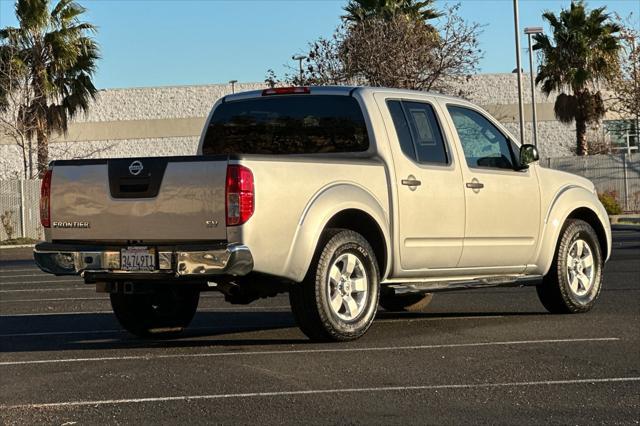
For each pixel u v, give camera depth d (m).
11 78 44.06
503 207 12.06
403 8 44.66
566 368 8.91
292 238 9.88
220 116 12.05
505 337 10.75
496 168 12.23
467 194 11.66
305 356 9.59
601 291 15.42
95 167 10.22
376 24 38.69
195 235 9.72
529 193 12.41
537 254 12.51
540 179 12.64
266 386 8.20
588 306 12.90
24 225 40.88
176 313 11.34
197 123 60.97
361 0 44.69
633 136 58.31
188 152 60.84
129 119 60.78
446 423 6.92
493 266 12.09
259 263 9.67
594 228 13.49
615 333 10.98
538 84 60.59
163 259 9.72
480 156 12.07
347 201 10.36
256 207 9.60
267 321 12.68
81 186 10.28
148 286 10.25
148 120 60.88
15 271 24.53
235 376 8.65
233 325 12.34
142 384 8.39
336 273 10.33
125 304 11.07
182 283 10.02
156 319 11.24
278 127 11.64
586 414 7.18
